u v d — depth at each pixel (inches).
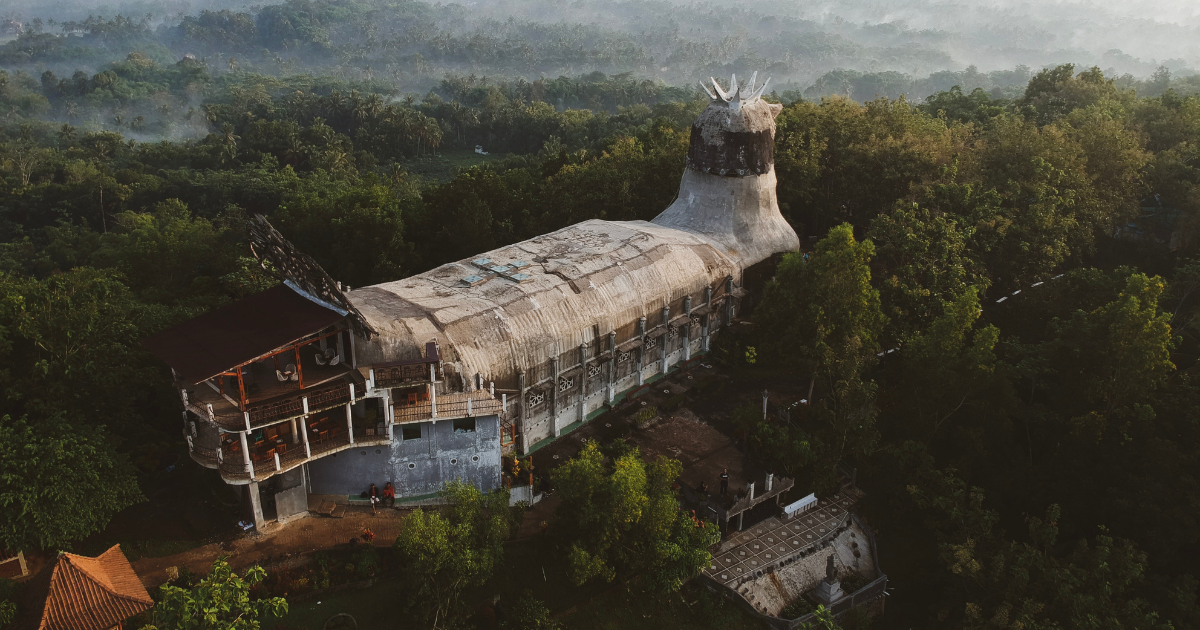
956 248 2733.8
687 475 2269.9
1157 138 3843.5
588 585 1971.0
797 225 3804.1
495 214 3444.9
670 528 1948.8
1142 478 2121.1
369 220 3085.6
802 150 3607.3
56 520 1712.6
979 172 3378.4
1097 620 1791.3
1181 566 2113.7
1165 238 3577.8
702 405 2637.8
